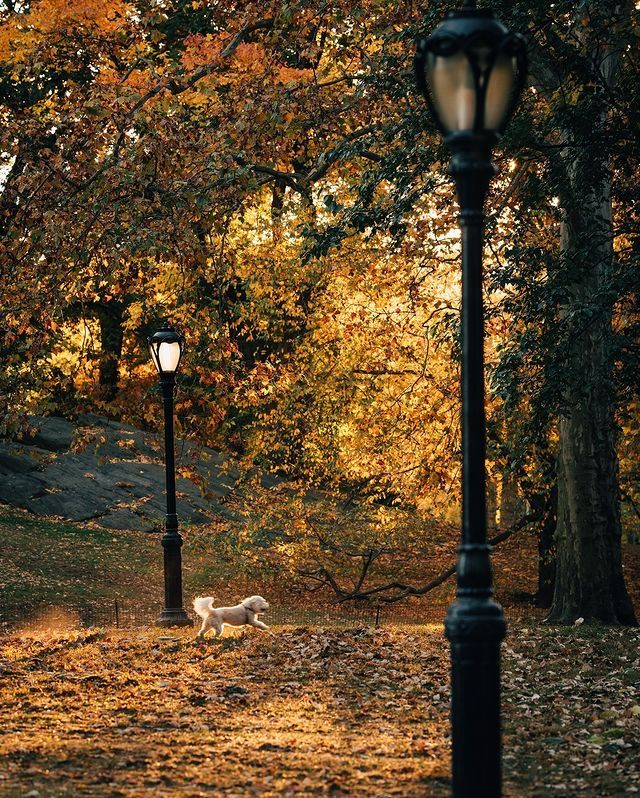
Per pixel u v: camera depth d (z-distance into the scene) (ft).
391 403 77.56
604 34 46.37
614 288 44.93
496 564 103.14
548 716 31.65
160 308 76.07
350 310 79.97
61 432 107.45
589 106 45.65
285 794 22.24
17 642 44.14
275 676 36.50
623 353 46.29
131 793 22.02
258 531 82.79
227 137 60.23
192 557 92.27
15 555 82.02
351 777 23.73
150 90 59.57
